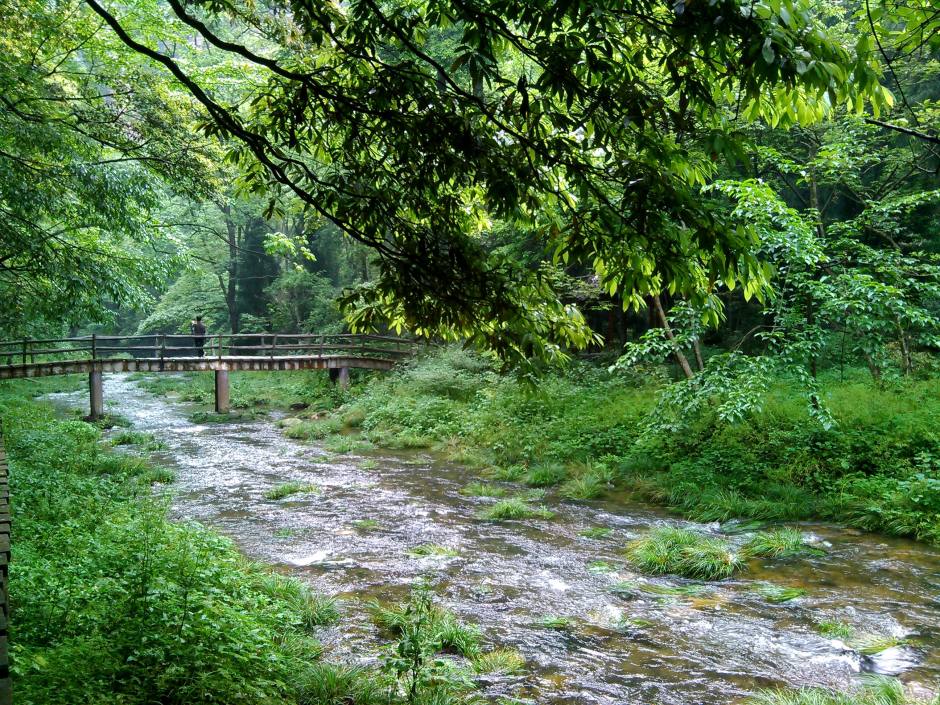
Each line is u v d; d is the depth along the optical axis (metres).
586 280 17.25
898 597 6.64
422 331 3.60
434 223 3.32
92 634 4.11
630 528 9.38
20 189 9.26
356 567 7.67
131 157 10.30
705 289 2.91
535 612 6.39
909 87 14.21
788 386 13.26
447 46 16.70
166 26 10.26
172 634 4.18
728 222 2.60
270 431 18.92
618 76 2.55
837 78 2.24
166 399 26.94
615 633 5.92
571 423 14.27
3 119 8.62
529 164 2.83
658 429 11.41
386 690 4.56
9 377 19.17
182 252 14.00
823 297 10.37
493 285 3.18
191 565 5.54
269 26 4.16
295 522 9.65
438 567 7.68
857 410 11.15
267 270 35.75
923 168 13.90
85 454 13.05
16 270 10.81
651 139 2.66
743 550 8.18
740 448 11.31
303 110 3.15
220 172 10.43
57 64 10.03
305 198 3.25
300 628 5.84
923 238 15.25
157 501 10.38
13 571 5.10
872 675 5.07
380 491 11.66
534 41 2.50
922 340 10.66
